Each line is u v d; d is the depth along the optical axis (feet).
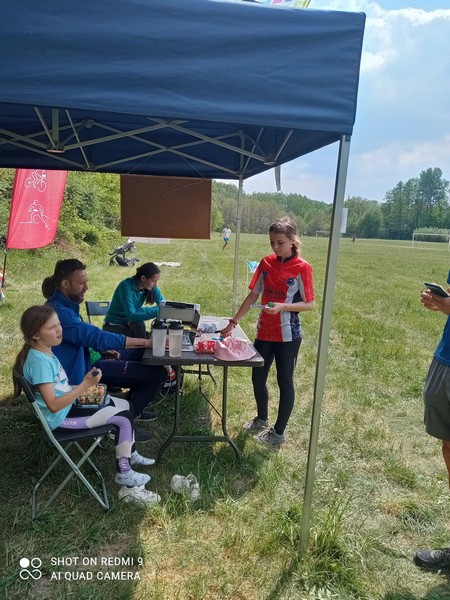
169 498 8.49
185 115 5.69
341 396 14.73
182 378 14.11
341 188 6.40
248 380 15.47
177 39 5.54
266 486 9.22
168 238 16.17
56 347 8.82
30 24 5.19
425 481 10.07
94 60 5.38
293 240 10.15
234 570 7.09
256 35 5.75
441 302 6.79
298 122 6.03
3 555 7.16
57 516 7.96
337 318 27.17
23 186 23.49
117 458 8.50
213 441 10.03
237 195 15.92
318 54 5.95
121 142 13.80
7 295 27.27
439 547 7.84
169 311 10.25
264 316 10.75
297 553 7.37
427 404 7.27
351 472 10.30
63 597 6.45
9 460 9.62
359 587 6.86
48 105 5.33
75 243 54.29
